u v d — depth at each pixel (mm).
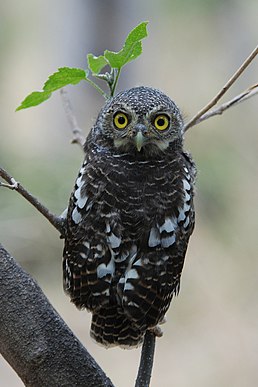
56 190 13664
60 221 4832
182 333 13711
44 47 20047
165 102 5008
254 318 13758
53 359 4184
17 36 19859
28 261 14078
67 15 19516
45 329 4191
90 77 17250
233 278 14148
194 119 5270
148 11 19594
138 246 4684
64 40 19594
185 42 20250
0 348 4223
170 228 4758
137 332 4793
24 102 4527
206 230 14484
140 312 4688
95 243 4691
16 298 4180
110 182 4785
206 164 14609
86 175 4867
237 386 12805
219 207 14438
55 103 18031
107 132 4992
